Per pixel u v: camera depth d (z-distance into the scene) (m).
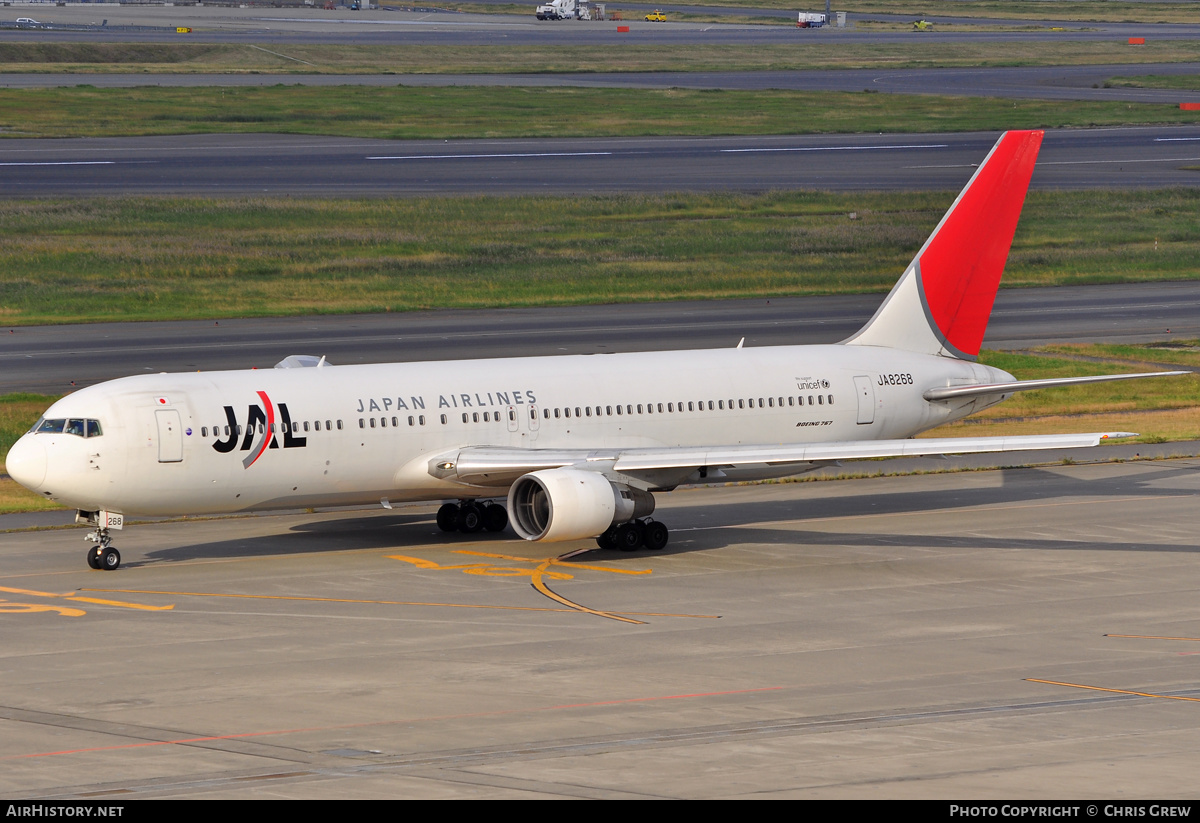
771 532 134.88
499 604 106.44
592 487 117.75
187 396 117.50
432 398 126.12
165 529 136.50
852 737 72.75
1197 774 66.00
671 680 85.31
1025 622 100.81
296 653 92.12
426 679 85.69
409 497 127.94
